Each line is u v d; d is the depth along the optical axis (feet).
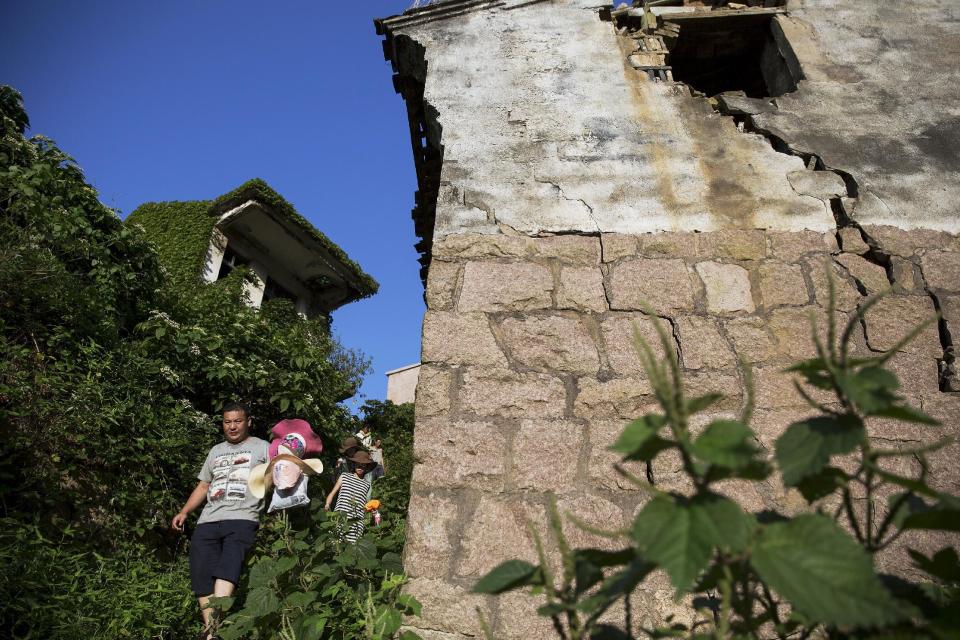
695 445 3.19
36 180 17.80
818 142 11.63
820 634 4.70
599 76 12.76
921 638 3.01
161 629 10.74
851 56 13.12
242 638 8.98
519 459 8.65
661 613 7.64
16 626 9.14
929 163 11.36
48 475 13.03
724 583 3.29
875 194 10.90
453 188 11.19
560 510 8.31
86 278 18.89
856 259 10.29
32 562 9.98
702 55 15.71
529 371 9.30
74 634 9.27
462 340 9.54
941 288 9.97
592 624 3.74
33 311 15.74
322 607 8.87
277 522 10.61
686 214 10.82
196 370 20.45
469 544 8.11
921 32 13.50
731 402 9.06
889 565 7.96
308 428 13.87
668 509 3.21
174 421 17.38
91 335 17.01
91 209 19.88
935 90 12.46
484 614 7.70
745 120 12.09
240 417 12.36
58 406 13.94
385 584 7.86
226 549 10.84
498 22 13.70
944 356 9.44
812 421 3.54
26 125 20.24
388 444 41.22
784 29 13.70
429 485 8.50
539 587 4.11
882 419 8.92
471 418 8.93
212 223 39.63
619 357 9.43
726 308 9.85
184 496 16.66
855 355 9.45
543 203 11.00
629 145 11.69
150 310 20.54
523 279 10.12
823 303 9.89
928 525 3.34
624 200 11.00
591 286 10.07
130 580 11.61
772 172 11.32
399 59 14.71
